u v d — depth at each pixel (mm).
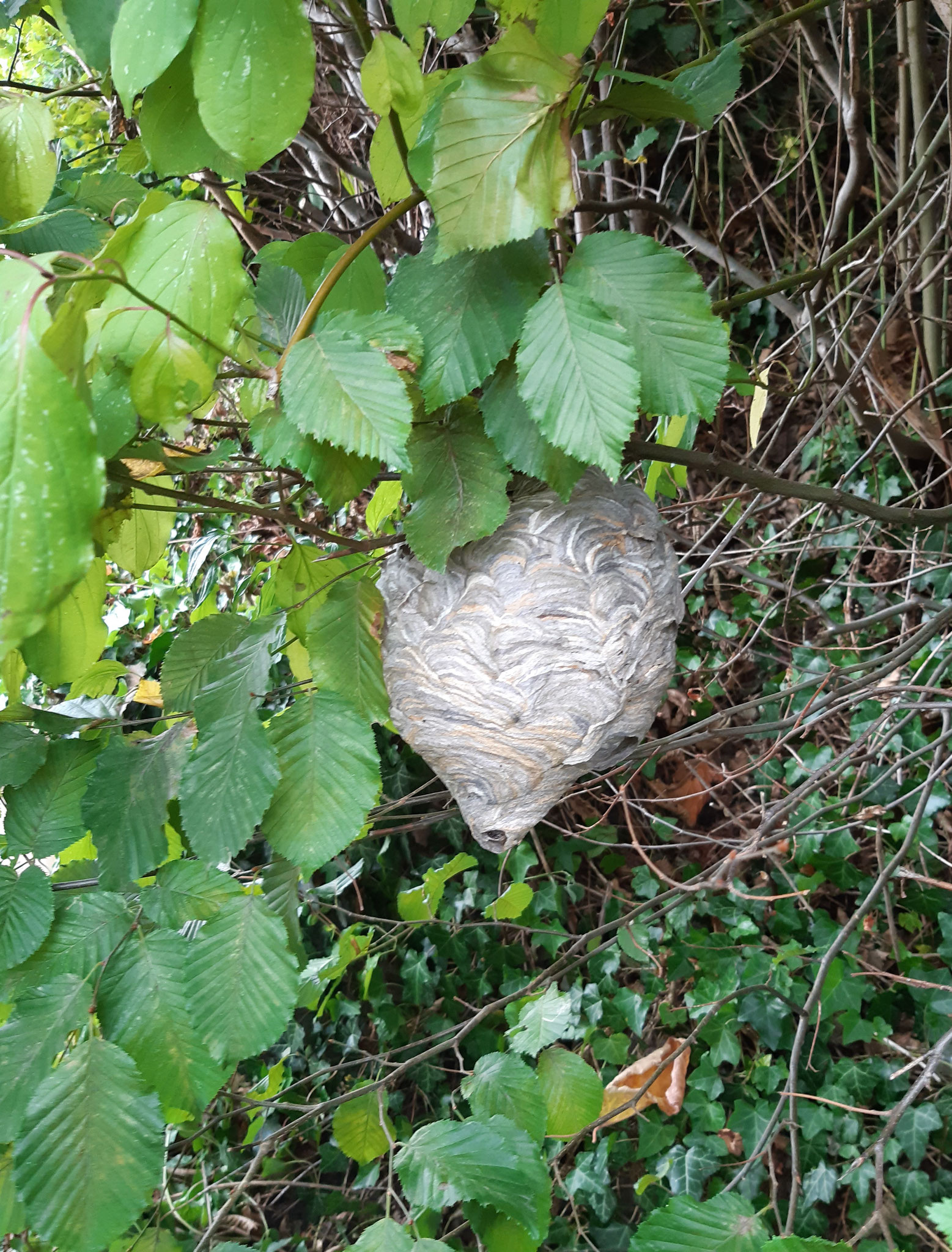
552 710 768
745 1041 1594
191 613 1733
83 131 1436
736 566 1728
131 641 1847
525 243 515
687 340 507
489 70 453
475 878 1718
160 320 441
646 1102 1396
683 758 1817
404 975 1701
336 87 1312
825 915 1520
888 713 1034
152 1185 432
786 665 1672
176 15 413
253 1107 964
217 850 489
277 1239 1508
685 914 1616
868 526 1754
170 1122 639
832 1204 1456
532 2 472
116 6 515
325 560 673
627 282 512
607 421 476
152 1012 470
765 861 1675
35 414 316
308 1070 1644
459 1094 1494
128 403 469
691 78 633
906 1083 1410
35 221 460
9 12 683
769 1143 856
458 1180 522
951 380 1594
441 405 508
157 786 520
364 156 1311
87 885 541
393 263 1236
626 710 823
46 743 550
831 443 1797
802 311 1501
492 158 458
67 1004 471
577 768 819
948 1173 1352
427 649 767
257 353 541
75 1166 429
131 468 562
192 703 575
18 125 554
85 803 516
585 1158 1446
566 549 750
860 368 1169
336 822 504
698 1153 1438
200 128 485
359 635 601
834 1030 1560
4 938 482
